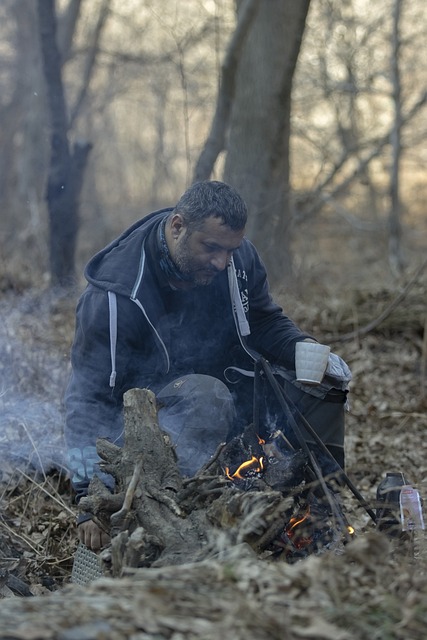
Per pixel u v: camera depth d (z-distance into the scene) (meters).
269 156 9.70
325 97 16.33
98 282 4.31
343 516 3.97
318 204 14.29
